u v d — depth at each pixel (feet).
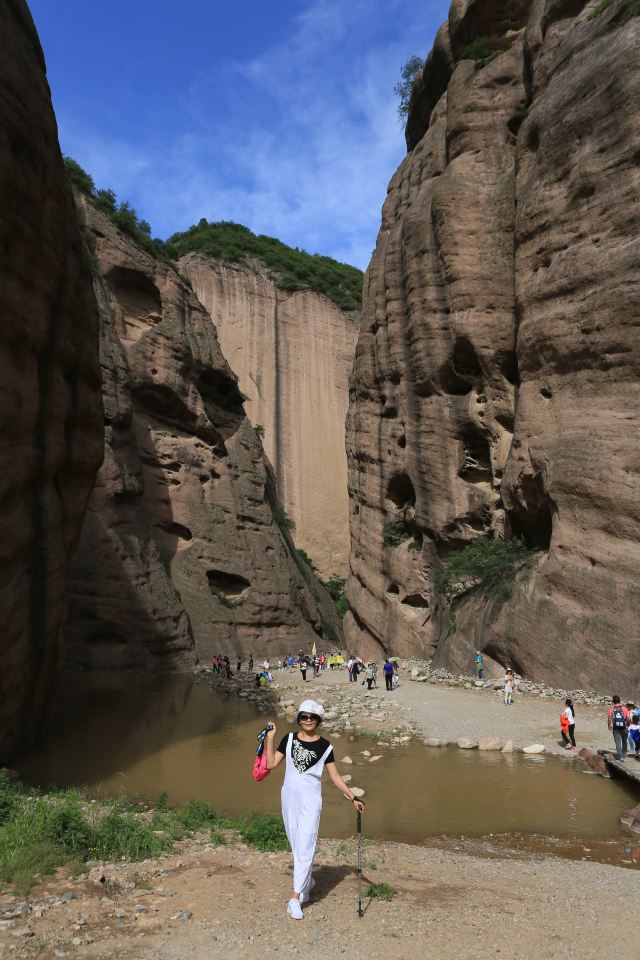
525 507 79.15
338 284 274.57
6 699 39.96
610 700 55.88
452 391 99.25
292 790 16.56
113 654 100.07
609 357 64.80
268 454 231.09
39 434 44.70
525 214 79.05
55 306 46.98
